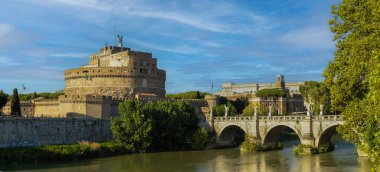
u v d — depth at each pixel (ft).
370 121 140.67
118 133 381.19
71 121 404.36
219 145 444.96
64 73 622.13
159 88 622.13
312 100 522.88
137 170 285.23
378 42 138.21
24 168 290.97
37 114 517.96
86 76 585.63
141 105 401.49
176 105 439.22
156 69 619.26
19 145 355.56
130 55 593.83
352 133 164.35
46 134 379.76
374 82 103.76
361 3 156.15
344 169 267.59
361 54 147.23
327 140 374.43
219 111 543.39
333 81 167.43
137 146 385.29
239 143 472.44
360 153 322.55
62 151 332.80
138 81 593.83
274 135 414.21
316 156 337.11
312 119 367.25
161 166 303.07
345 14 160.86
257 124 409.69
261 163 310.65
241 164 308.19
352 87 157.17
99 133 428.97
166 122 406.62
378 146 132.46
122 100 499.92
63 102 472.85
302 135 372.38
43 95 644.27
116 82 580.30
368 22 150.92
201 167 296.92
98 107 466.70
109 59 628.69
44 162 321.93
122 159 341.41
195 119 453.58
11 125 353.10
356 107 153.69
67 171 279.69
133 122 382.83
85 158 345.92
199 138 420.36
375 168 117.60
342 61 161.89
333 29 166.71
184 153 383.24
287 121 385.70
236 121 428.97
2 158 306.96
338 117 349.82
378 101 127.44
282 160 322.55
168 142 407.03
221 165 305.12
